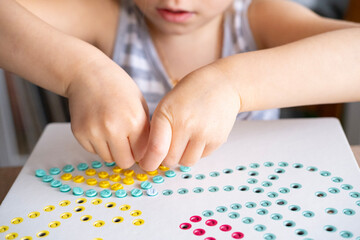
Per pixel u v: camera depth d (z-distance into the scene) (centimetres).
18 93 85
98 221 39
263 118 68
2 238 38
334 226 38
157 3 56
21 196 42
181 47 68
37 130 88
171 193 42
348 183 42
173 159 43
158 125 43
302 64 49
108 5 68
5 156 88
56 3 64
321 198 41
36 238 38
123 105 44
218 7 57
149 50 68
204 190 42
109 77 46
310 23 62
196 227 38
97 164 46
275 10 67
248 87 47
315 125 50
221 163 45
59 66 48
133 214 40
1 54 50
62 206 41
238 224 38
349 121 89
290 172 44
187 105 43
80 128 44
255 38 69
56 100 86
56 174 45
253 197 41
